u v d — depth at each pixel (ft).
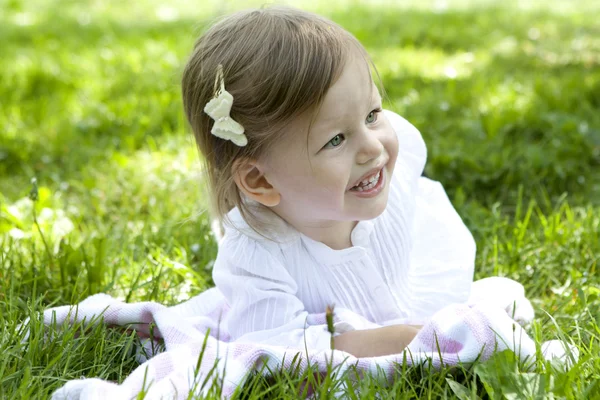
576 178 11.92
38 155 13.97
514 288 8.23
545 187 11.82
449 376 6.49
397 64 19.69
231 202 7.48
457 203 11.03
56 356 6.82
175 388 6.04
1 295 8.33
